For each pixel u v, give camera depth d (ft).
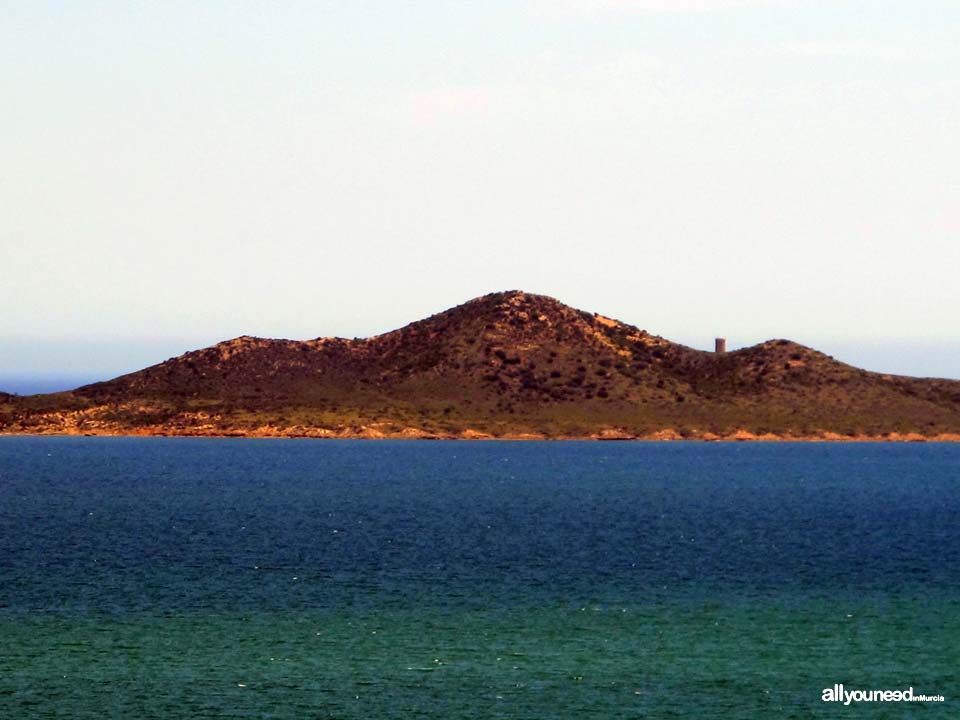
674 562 594.65
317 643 402.52
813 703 343.67
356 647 397.60
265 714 329.72
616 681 361.30
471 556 615.16
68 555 612.70
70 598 480.23
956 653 395.34
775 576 546.67
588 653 392.06
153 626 427.33
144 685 353.72
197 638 408.46
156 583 517.96
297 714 329.72
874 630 426.10
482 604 470.39
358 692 348.59
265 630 421.18
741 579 536.83
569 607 465.06
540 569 565.94
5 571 552.82
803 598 487.61
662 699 344.69
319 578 534.78
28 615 445.37
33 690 349.00
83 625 428.15
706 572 558.97
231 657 384.47
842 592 502.38
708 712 334.44
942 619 444.96
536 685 356.59
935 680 365.20
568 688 354.13
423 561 594.24
